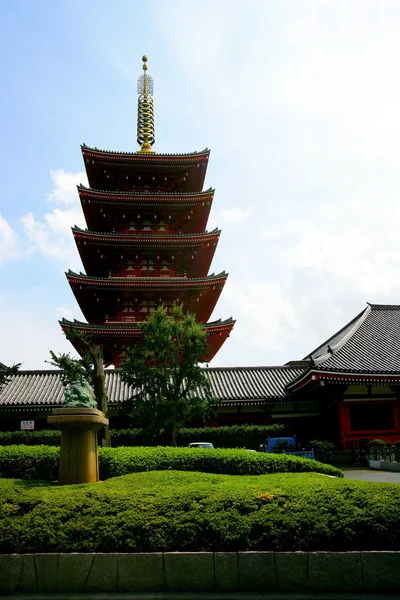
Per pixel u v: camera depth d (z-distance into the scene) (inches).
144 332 1143.6
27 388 1412.4
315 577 314.3
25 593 315.0
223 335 1706.4
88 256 1851.6
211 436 1216.2
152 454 639.8
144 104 2198.6
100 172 1947.6
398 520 338.6
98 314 1924.2
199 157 1905.8
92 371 976.3
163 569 318.3
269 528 337.4
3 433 1072.2
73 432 558.9
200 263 1964.8
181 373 1078.4
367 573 314.3
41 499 389.7
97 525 350.0
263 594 310.8
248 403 1403.8
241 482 458.3
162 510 366.9
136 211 1892.2
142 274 1827.0
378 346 1497.3
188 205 1871.3
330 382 1283.2
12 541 335.9
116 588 315.9
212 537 339.6
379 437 1328.7
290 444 1145.4
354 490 386.0
